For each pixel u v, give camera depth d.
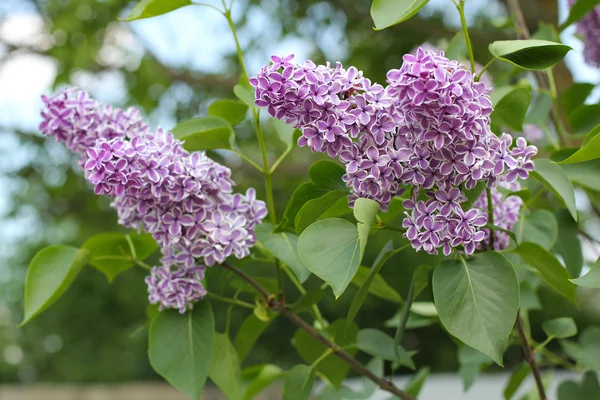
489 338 0.67
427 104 0.65
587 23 1.01
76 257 0.83
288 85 0.68
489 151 0.69
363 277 0.87
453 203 0.69
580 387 0.91
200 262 0.80
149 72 2.17
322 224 0.69
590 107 0.88
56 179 2.79
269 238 0.79
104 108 0.82
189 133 0.83
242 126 2.34
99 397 2.95
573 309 3.71
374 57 2.38
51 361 5.02
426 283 0.80
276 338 4.19
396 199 0.77
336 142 0.69
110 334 4.49
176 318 0.80
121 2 2.17
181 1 0.80
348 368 0.91
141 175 0.73
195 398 0.76
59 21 2.16
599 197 0.89
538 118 0.97
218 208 0.78
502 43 0.72
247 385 0.95
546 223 0.84
